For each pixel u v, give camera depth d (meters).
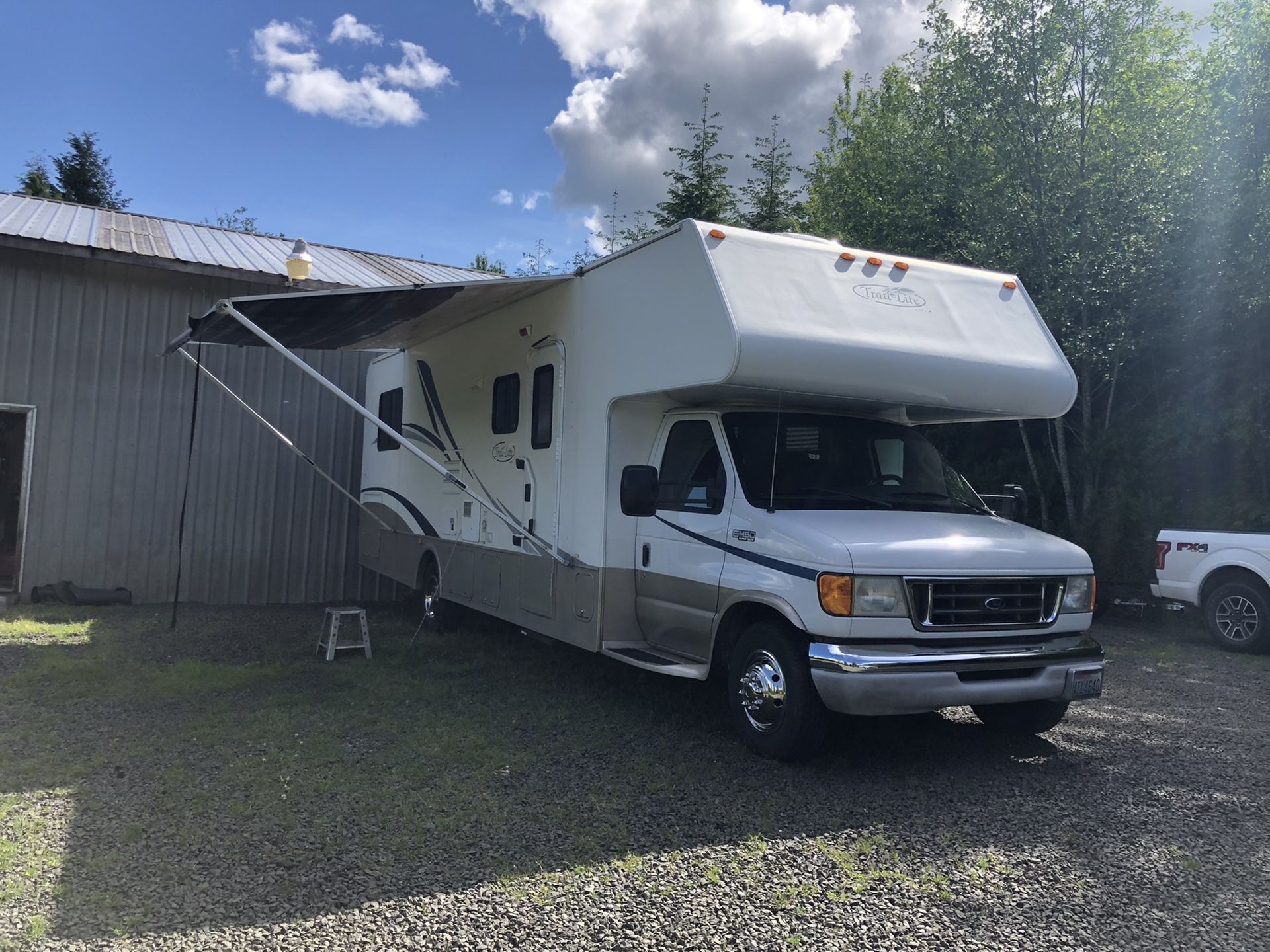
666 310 5.62
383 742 5.48
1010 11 12.42
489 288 6.91
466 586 8.23
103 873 3.62
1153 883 3.76
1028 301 6.41
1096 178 12.36
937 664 4.75
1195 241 11.73
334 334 8.36
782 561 5.05
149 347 11.13
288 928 3.23
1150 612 11.42
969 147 13.09
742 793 4.69
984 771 5.17
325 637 7.98
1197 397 12.00
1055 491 13.19
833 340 5.27
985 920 3.42
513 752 5.31
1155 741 5.88
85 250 10.44
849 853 3.99
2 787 4.58
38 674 7.00
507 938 3.21
